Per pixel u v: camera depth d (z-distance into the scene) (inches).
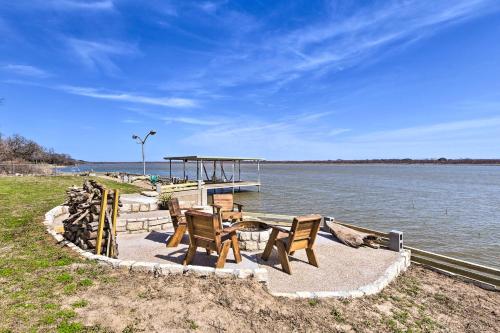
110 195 239.3
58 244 237.3
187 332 132.0
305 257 273.6
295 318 161.0
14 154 2086.6
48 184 699.4
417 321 183.6
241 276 187.5
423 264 301.3
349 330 160.2
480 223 747.4
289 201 1098.1
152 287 167.9
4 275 173.6
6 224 303.0
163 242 295.6
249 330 142.3
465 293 241.0
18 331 120.5
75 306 142.3
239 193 1374.3
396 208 952.9
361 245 311.3
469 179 2539.4
